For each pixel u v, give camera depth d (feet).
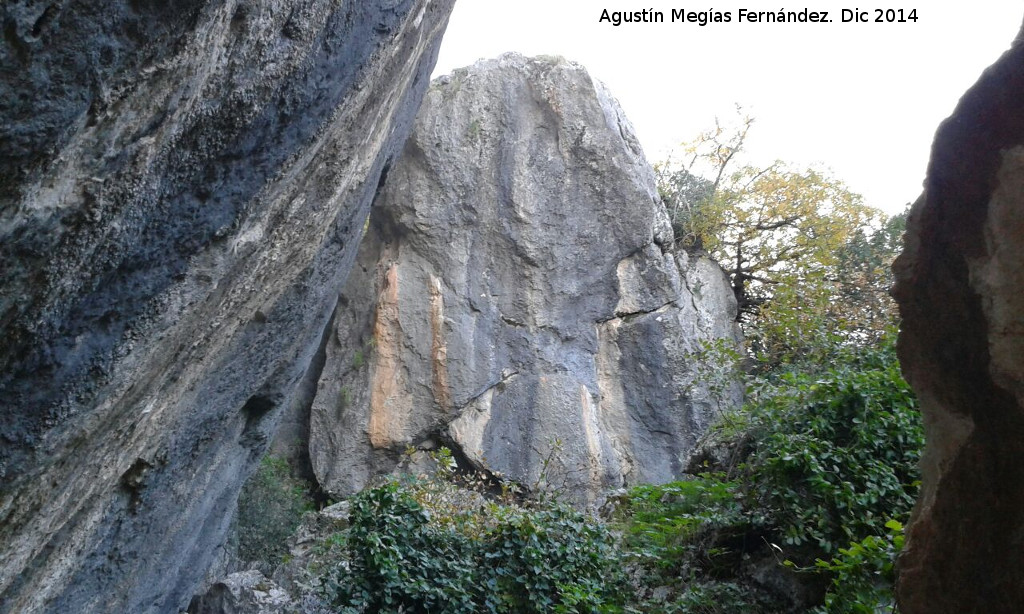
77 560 17.22
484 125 71.41
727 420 29.86
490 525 34.37
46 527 14.57
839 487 23.50
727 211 73.82
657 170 79.56
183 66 10.42
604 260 68.64
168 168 11.68
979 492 10.36
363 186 22.82
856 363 30.68
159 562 22.33
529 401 64.80
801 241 71.51
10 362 11.17
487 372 65.16
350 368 66.64
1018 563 10.02
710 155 77.82
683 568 26.73
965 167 10.39
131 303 12.55
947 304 10.60
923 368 10.93
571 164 70.28
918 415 24.14
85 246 10.73
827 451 24.32
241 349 20.02
